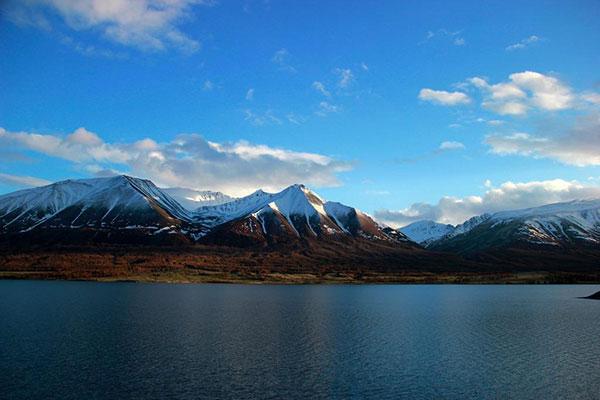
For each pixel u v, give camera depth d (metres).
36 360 76.62
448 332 109.94
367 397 61.78
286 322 123.88
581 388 66.06
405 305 177.50
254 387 64.88
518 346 93.31
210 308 154.50
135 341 93.00
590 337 103.31
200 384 65.69
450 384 67.50
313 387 65.38
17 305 151.50
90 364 74.69
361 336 103.56
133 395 60.72
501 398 62.12
